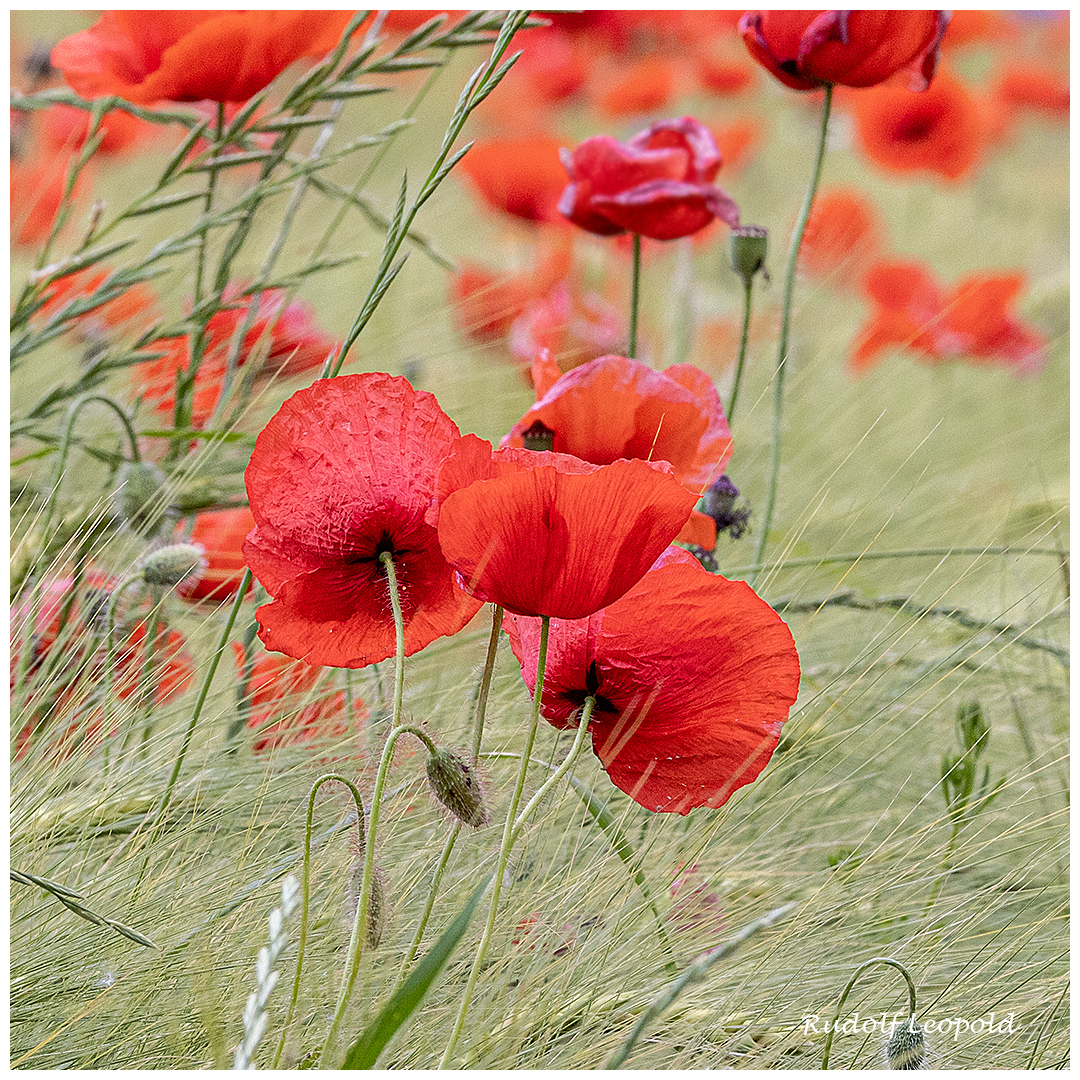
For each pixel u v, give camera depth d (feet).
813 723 8.59
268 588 8.06
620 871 8.32
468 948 8.25
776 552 8.98
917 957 8.38
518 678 8.61
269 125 8.74
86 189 10.16
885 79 8.71
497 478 7.92
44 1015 8.20
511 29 8.27
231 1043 8.15
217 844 8.41
